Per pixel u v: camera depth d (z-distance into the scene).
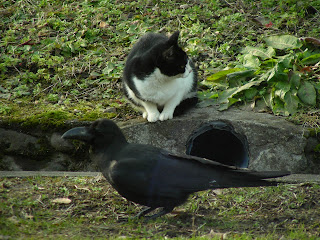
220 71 11.70
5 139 10.52
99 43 13.55
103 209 7.78
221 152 10.78
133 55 10.42
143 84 9.91
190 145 10.54
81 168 10.49
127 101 11.18
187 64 9.83
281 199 8.12
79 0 15.32
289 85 10.89
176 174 7.05
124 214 7.71
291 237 6.90
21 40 13.48
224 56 12.91
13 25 14.15
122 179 7.00
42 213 7.40
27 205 7.55
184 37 13.57
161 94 10.12
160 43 9.78
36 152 10.52
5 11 14.62
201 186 7.04
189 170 7.08
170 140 10.45
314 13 14.55
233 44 13.21
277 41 12.58
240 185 6.99
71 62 12.84
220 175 7.05
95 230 7.02
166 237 6.83
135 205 7.98
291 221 7.50
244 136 10.26
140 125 10.37
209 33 13.72
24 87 11.94
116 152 7.25
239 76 11.67
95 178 8.75
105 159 7.28
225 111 10.93
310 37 12.38
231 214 7.74
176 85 10.22
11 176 8.69
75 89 12.05
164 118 10.37
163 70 9.63
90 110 11.13
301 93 10.90
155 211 7.93
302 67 11.55
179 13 14.54
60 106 11.32
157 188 7.05
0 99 11.45
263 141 10.14
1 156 10.58
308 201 8.03
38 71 12.34
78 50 13.33
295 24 13.66
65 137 7.27
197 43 13.30
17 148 10.54
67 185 8.38
